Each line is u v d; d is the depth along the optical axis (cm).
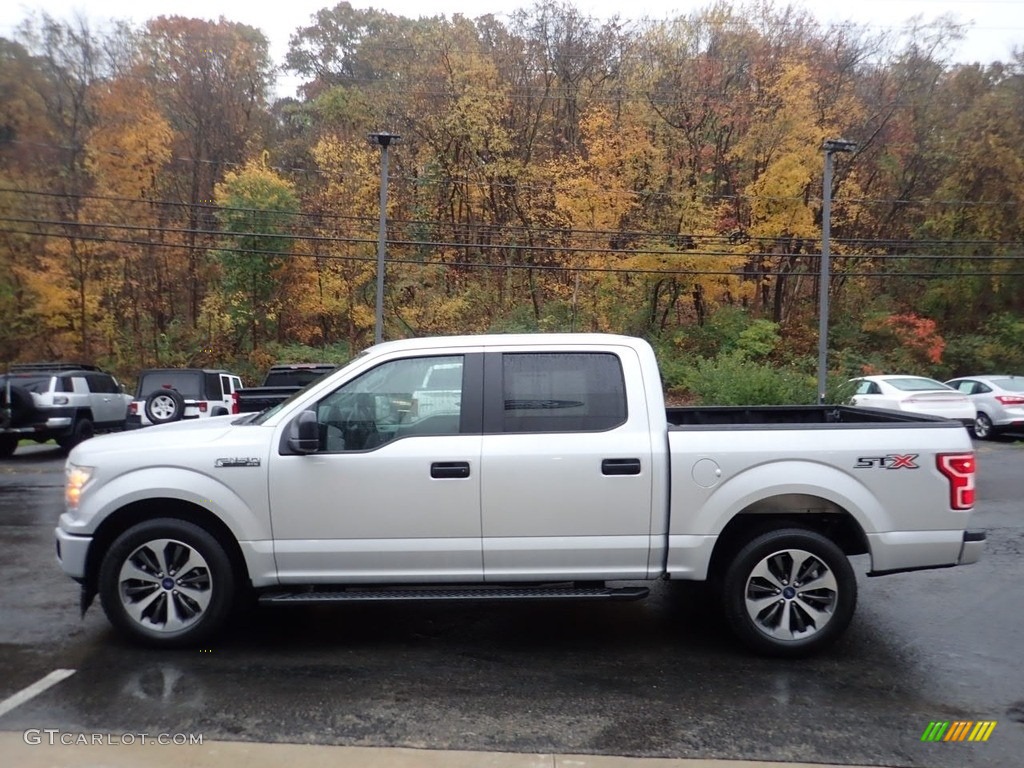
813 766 357
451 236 3591
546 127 3781
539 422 487
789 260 3506
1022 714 414
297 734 381
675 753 367
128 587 490
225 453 482
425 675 459
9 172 3105
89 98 3359
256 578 480
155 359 3519
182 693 428
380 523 477
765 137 3206
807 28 3478
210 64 4166
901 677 461
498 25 3794
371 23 4688
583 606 600
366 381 495
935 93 3700
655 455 477
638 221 3266
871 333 3569
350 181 3422
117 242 3025
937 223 3581
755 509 490
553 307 3434
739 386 1694
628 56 3603
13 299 3147
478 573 480
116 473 485
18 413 1586
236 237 3198
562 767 353
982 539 489
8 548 766
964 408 1745
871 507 480
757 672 467
